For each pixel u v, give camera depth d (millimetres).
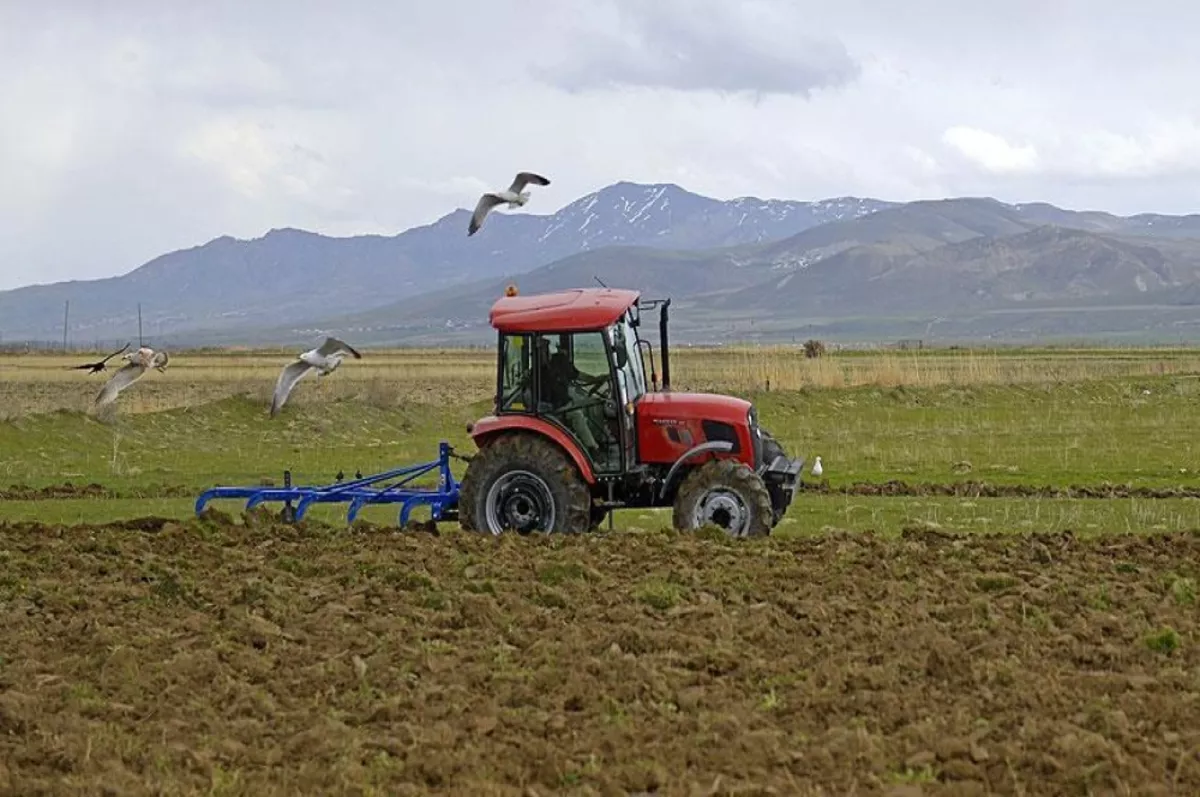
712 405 24203
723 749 12969
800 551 22500
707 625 17500
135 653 16500
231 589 20000
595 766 12703
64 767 13055
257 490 26359
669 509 29797
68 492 34750
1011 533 25297
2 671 16062
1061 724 13391
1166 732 13312
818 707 14203
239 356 144375
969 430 49125
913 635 16375
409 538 23828
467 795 12055
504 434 24156
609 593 19359
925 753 12688
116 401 60438
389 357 136375
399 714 14305
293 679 15695
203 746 13492
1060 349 149250
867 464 38750
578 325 23656
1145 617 17938
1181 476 35656
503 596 19047
